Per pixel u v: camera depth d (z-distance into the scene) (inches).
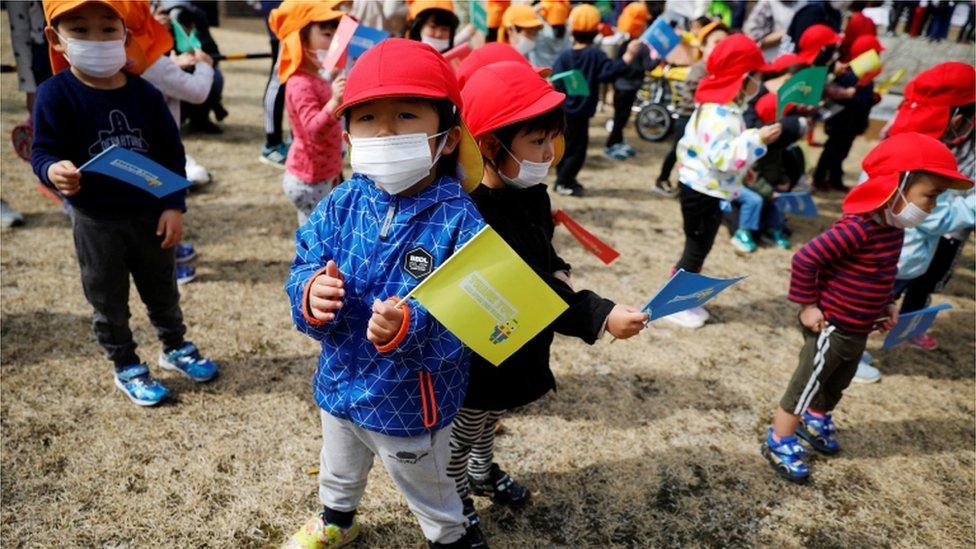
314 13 129.8
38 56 157.0
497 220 74.5
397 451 70.1
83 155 98.0
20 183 206.4
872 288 99.5
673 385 135.3
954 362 153.6
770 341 156.6
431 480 73.6
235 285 159.5
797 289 103.1
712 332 158.9
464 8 362.0
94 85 97.4
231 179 229.9
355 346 67.6
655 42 230.7
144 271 110.9
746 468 113.3
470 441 85.7
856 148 337.7
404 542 92.4
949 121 133.2
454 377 70.2
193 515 94.3
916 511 106.7
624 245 203.8
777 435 112.4
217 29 587.2
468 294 58.2
